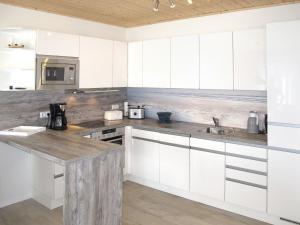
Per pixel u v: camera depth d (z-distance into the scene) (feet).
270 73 9.81
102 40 14.12
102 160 8.41
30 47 11.65
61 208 11.68
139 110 15.94
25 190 12.44
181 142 12.45
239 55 11.52
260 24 12.00
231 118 13.16
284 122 9.66
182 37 13.23
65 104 12.94
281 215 9.97
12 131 11.00
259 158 10.30
